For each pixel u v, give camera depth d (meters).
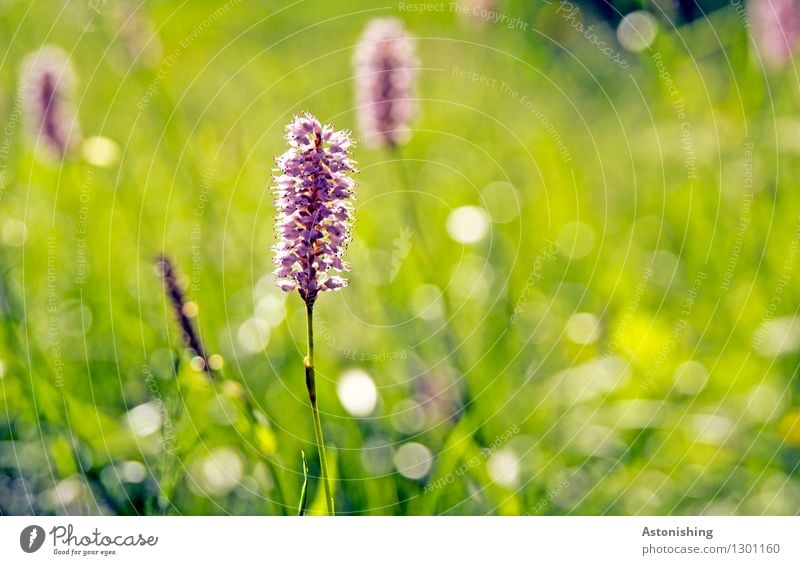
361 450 4.67
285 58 10.08
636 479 4.79
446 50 10.05
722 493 4.73
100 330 5.54
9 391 4.86
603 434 5.01
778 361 5.30
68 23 7.93
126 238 6.36
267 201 7.25
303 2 10.37
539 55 9.95
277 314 5.85
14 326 5.00
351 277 6.30
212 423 4.74
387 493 4.48
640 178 7.75
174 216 6.65
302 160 3.15
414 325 5.85
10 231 6.26
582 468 4.86
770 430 4.97
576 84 9.81
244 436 4.52
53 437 4.67
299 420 4.95
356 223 6.96
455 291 6.20
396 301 6.05
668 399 5.24
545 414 5.05
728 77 7.46
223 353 5.59
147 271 6.03
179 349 4.39
